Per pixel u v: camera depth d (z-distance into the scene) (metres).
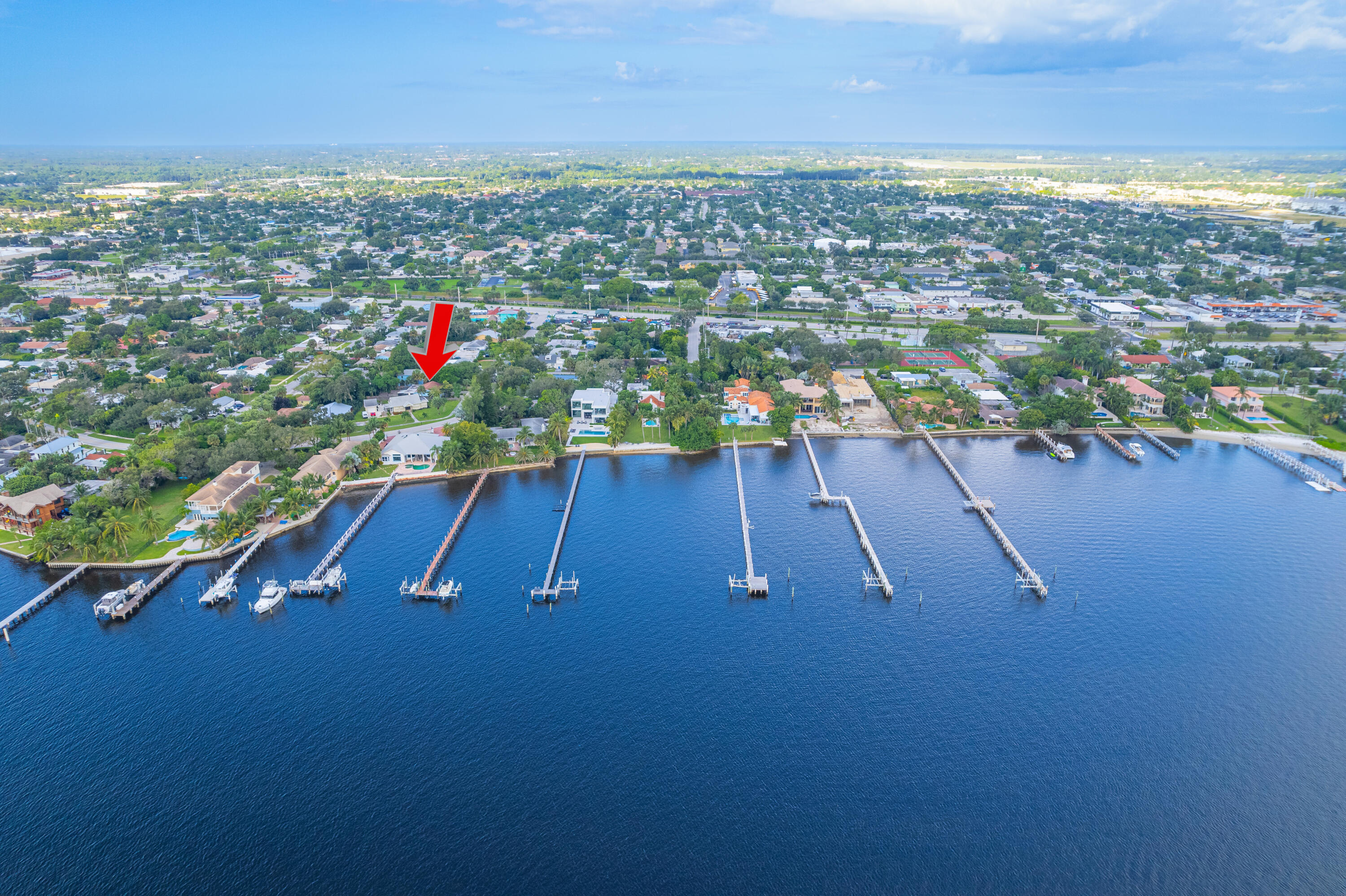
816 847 116.12
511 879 111.25
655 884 110.56
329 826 119.19
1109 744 135.50
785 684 150.12
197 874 111.50
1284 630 167.25
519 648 160.62
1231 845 117.06
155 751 133.12
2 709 142.75
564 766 130.62
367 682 150.62
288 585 183.38
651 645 161.75
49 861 113.25
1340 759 132.75
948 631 166.50
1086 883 111.12
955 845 116.62
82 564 191.62
